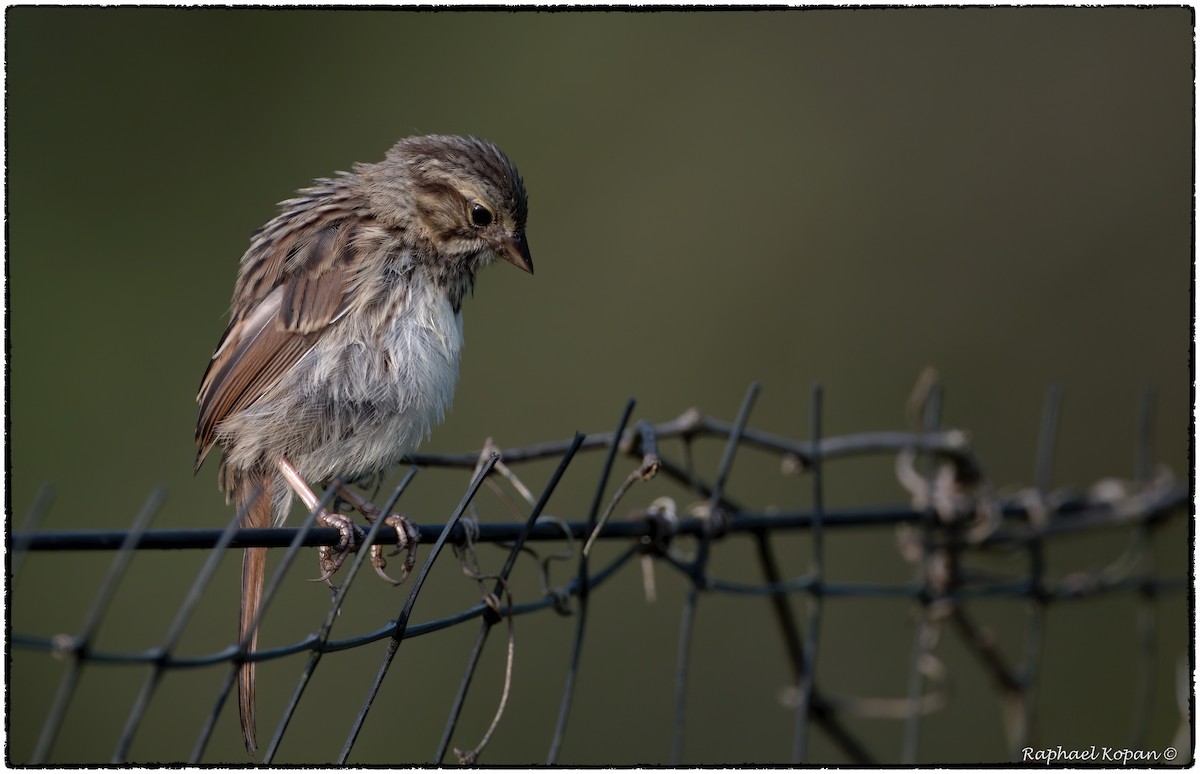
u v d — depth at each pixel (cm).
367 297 754
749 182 1527
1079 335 1463
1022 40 1573
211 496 1278
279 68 1463
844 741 746
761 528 675
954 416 1444
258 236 809
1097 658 1157
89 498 1262
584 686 1145
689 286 1484
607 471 568
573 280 1475
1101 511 806
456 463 613
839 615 1212
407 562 590
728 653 1189
